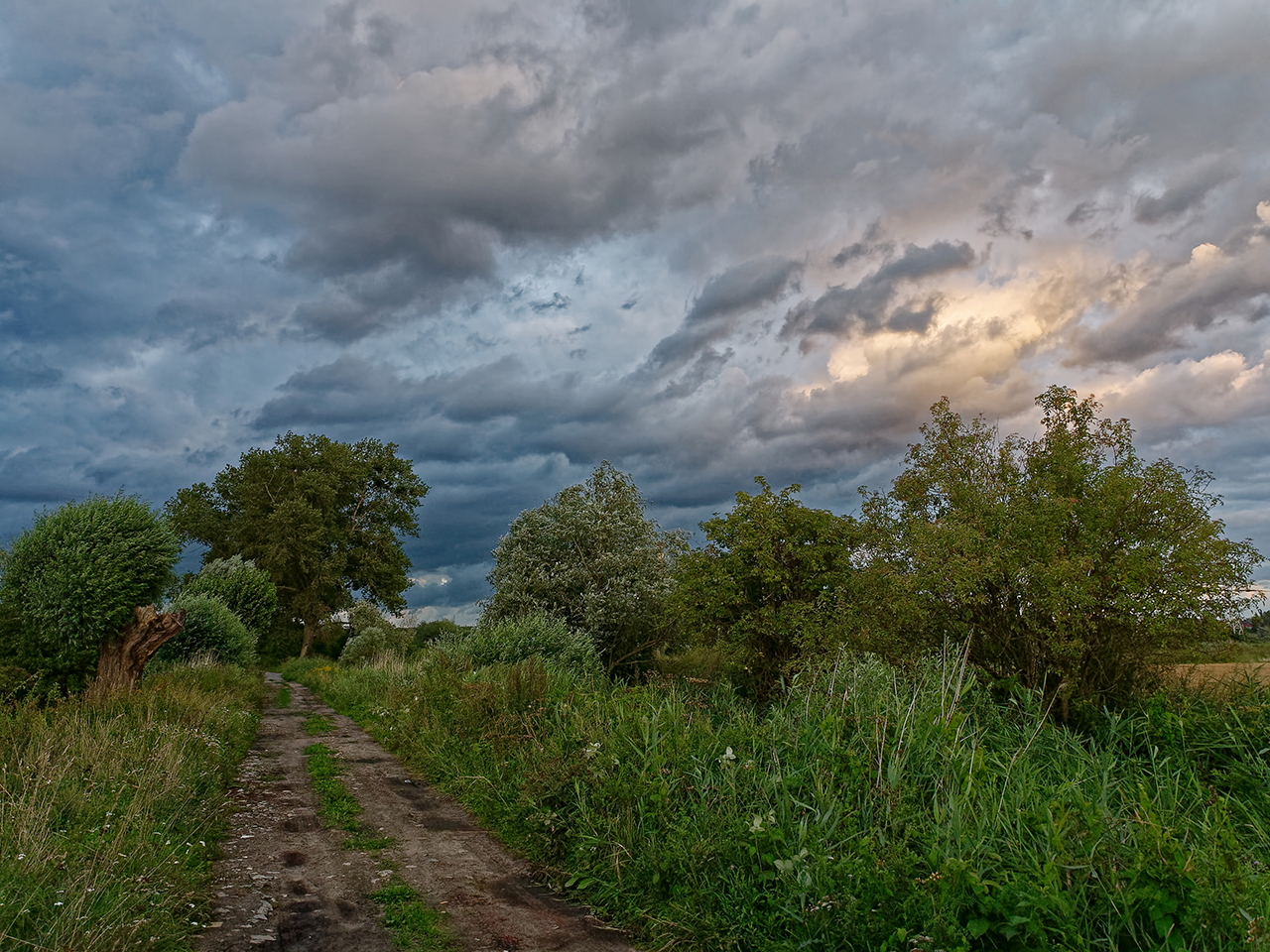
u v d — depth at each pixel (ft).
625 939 15.65
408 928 15.71
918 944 12.58
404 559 174.50
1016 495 30.76
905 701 22.80
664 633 72.64
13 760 24.76
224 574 120.06
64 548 47.34
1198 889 12.54
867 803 17.44
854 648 34.32
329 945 14.74
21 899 13.76
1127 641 27.96
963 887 13.38
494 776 27.27
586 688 37.19
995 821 15.88
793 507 45.98
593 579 73.51
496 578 77.25
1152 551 27.40
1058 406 32.40
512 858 21.12
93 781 22.93
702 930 14.80
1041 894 12.76
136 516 50.83
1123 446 30.66
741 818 17.47
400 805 26.86
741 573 46.11
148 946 13.41
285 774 31.83
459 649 57.57
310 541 152.56
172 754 25.96
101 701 38.34
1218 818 16.10
